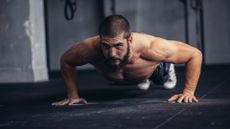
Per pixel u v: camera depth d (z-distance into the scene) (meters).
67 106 3.33
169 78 4.21
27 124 2.61
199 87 4.45
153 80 4.02
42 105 3.51
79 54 3.16
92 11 9.57
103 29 2.76
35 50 6.29
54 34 9.61
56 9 9.59
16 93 4.65
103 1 9.47
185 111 2.83
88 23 9.59
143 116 2.70
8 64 6.34
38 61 6.35
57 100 3.85
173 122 2.45
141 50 3.04
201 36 9.23
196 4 9.20
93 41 3.09
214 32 9.20
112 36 2.74
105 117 2.72
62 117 2.80
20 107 3.45
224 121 2.42
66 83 3.41
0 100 4.00
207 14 9.20
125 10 9.42
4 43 6.36
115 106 3.22
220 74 6.22
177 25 9.34
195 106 3.05
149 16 9.41
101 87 4.89
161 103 3.29
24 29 6.28
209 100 3.38
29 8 6.26
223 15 9.16
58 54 9.62
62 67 3.33
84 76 6.94
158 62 3.18
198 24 9.23
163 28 9.40
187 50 3.15
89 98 3.81
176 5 9.32
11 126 2.56
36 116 2.92
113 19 2.78
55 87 5.23
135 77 3.24
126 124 2.44
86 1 9.57
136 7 9.41
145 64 3.13
